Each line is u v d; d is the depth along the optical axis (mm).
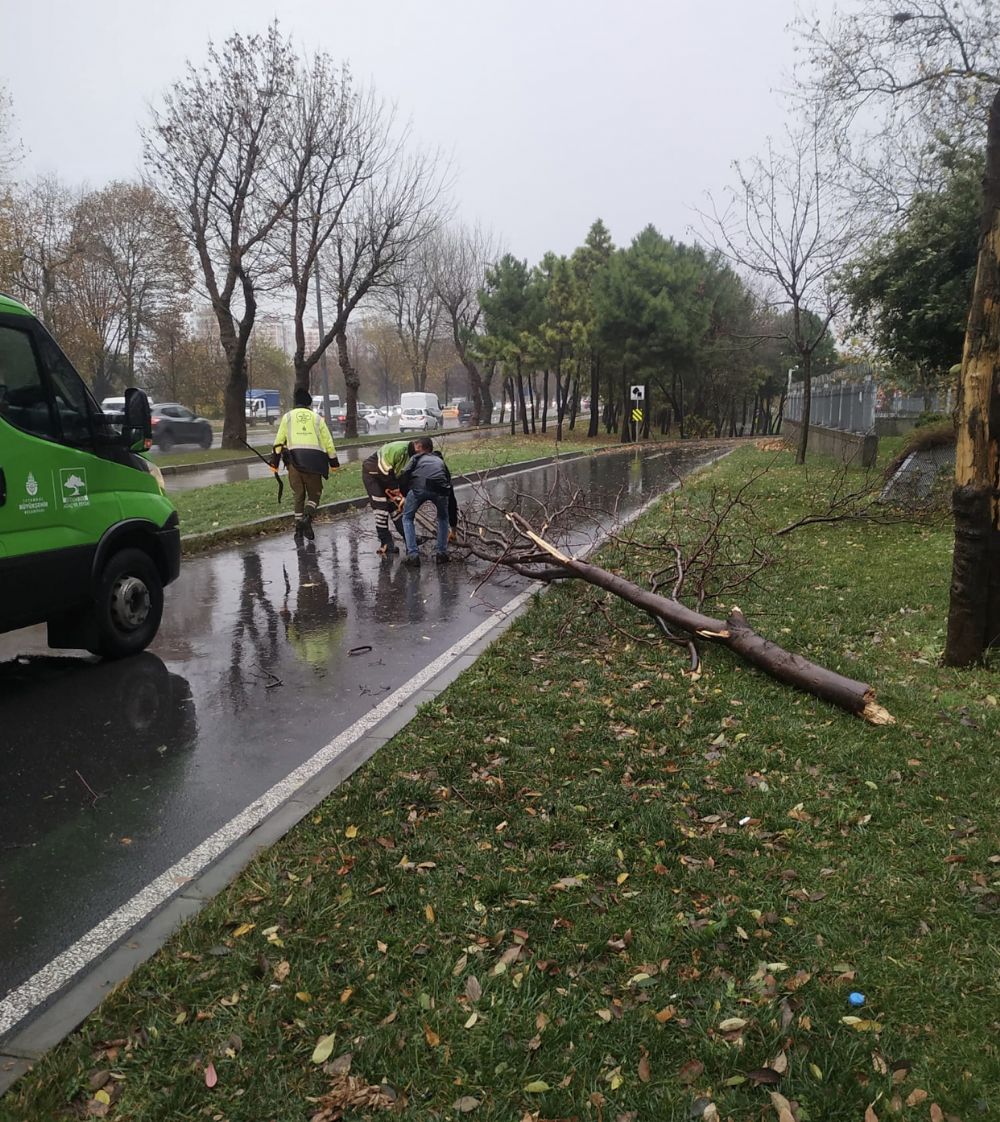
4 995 2900
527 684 5766
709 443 41938
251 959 2955
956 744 4562
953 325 14539
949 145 14500
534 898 3283
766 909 3188
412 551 10336
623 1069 2475
